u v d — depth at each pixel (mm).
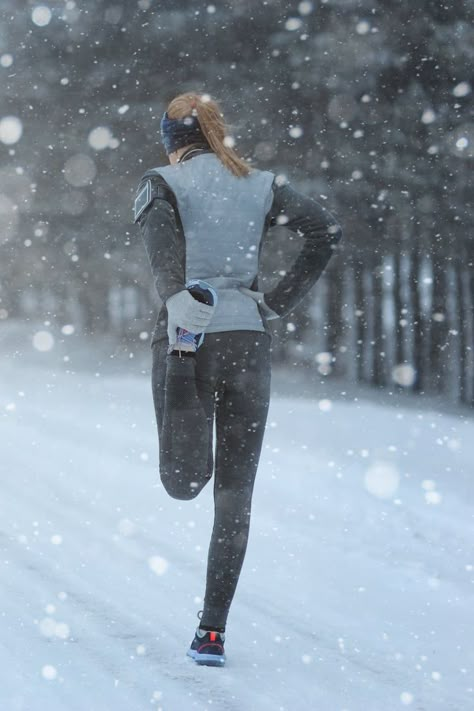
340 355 34688
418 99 29344
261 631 5516
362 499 9930
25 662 4707
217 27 33000
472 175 29422
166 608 5895
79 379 26625
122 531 8242
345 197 30453
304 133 30812
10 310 45656
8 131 38188
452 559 7484
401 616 5918
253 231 5137
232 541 4930
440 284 30703
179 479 4762
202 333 4836
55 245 41969
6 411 17750
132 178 37938
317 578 6828
